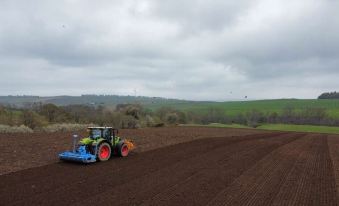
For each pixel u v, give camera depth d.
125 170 15.53
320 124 84.88
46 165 15.91
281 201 11.74
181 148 23.58
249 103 130.12
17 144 21.75
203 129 47.31
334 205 11.51
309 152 24.52
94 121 48.88
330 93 161.25
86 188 12.30
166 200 11.32
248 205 11.17
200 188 12.95
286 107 104.00
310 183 14.45
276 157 21.12
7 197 10.96
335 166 18.81
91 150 17.33
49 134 29.58
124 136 30.16
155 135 32.50
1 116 38.03
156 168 16.20
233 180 14.45
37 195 11.27
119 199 11.21
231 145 26.56
